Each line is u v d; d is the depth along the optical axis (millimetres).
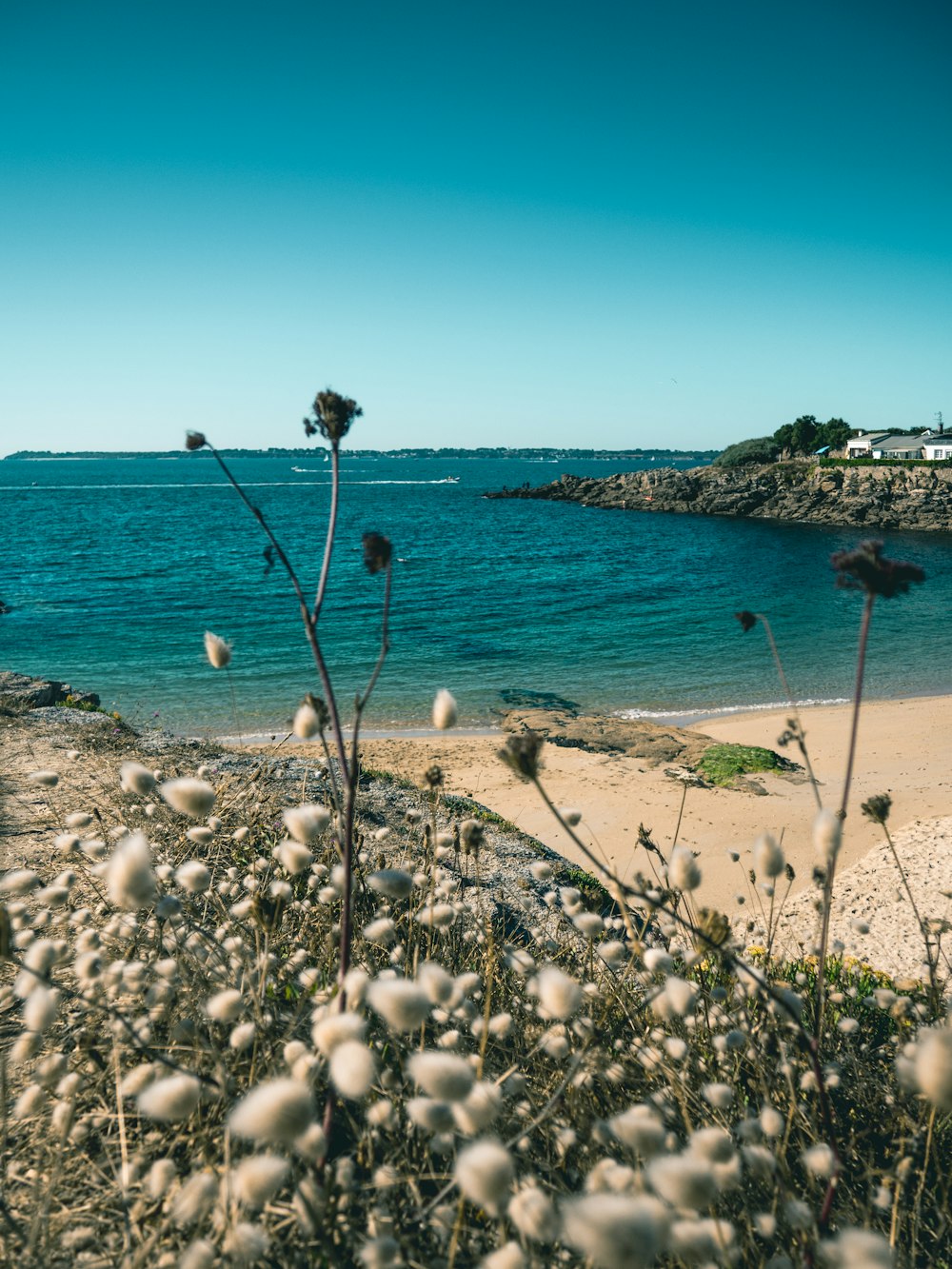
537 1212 961
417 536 64750
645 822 11812
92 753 6270
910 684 22422
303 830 1565
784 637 28766
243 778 5137
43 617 31516
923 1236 1775
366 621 31500
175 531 69438
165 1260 1344
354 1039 1092
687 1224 1069
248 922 2678
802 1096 2043
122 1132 1554
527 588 39938
